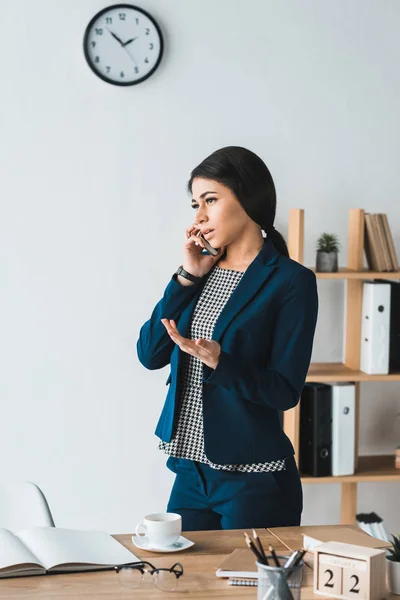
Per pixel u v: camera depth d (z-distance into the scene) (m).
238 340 2.29
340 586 1.72
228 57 3.70
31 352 3.70
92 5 3.60
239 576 1.81
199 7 3.66
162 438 2.38
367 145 3.83
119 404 3.77
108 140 3.67
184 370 2.37
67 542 1.97
